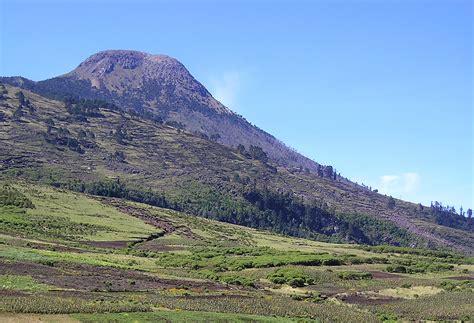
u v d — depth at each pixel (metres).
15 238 130.25
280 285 105.25
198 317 62.94
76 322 53.97
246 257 139.62
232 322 62.66
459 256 171.38
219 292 89.06
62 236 152.25
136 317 58.91
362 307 84.50
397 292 98.19
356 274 112.19
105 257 124.94
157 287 87.81
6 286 70.50
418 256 169.62
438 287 101.88
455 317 77.62
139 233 180.38
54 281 80.19
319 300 89.81
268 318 67.75
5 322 50.31
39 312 55.91
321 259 129.38
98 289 78.69
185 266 128.88
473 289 100.88
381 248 183.50
